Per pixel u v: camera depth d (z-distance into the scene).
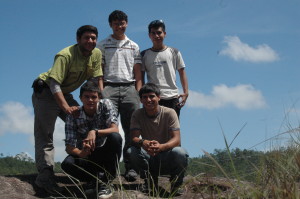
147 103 4.05
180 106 5.07
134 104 4.86
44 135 4.34
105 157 3.94
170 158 4.04
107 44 4.92
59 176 4.99
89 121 3.99
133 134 4.18
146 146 3.94
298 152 3.25
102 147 3.91
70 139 3.90
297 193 2.70
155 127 4.17
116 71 4.85
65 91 4.39
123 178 4.88
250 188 2.93
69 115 3.96
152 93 4.05
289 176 2.99
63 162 3.97
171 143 4.01
